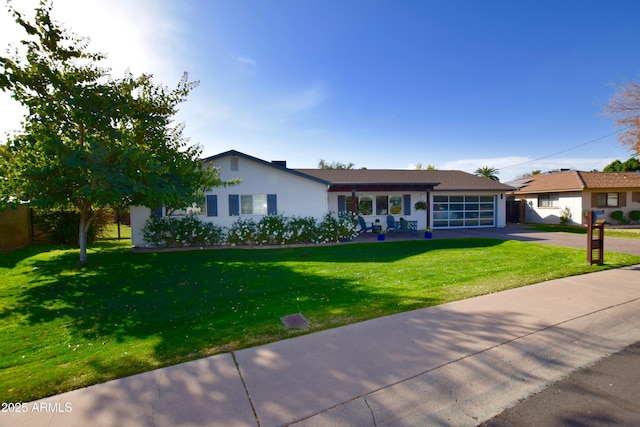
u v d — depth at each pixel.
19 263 9.24
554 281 6.43
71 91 7.88
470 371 3.11
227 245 12.88
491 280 6.63
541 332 3.99
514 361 3.31
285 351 3.53
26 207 13.25
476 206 20.59
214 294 6.07
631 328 4.15
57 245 13.16
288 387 2.82
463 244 13.07
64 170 7.72
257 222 13.41
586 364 3.29
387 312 4.75
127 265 8.91
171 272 8.02
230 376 3.02
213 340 3.90
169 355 3.51
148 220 12.41
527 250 11.16
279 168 13.77
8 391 2.85
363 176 20.19
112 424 2.35
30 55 7.80
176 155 9.29
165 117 9.53
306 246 12.77
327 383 2.89
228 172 13.45
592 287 5.97
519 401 2.68
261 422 2.37
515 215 25.59
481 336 3.87
